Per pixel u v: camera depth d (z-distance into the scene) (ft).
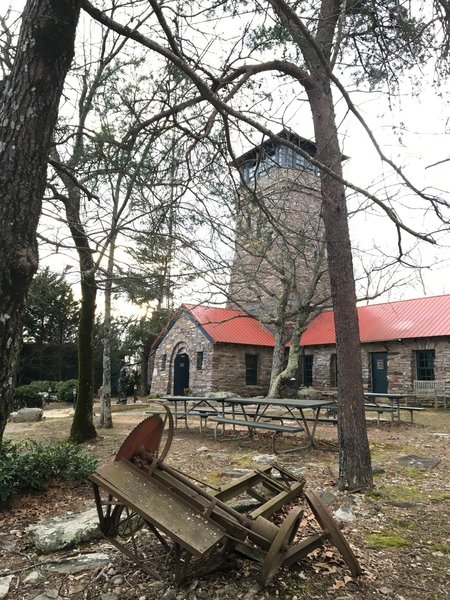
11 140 9.77
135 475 11.37
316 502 12.16
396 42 19.27
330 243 21.39
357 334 20.84
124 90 17.51
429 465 24.63
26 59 10.09
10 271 9.43
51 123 10.34
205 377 78.84
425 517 16.47
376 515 16.67
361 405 20.25
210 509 11.07
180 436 37.11
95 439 34.01
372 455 27.86
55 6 10.15
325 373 77.36
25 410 53.57
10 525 16.02
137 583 11.46
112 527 12.26
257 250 22.68
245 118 13.56
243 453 29.07
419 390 64.34
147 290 23.76
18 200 9.66
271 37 17.60
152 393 91.97
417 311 72.74
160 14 12.75
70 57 10.65
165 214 18.19
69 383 81.87
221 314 85.56
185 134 16.56
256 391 81.15
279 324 64.13
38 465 19.58
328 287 86.22
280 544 10.68
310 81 21.03
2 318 9.33
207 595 10.80
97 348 89.56
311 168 21.01
